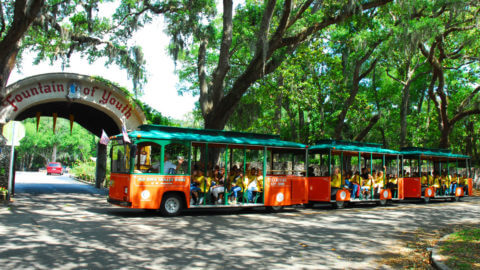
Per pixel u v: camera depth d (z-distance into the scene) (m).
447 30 25.47
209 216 13.02
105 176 24.52
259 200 14.88
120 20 19.61
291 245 8.52
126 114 19.70
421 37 20.59
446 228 11.58
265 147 14.93
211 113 19.30
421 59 32.56
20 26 13.70
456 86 36.75
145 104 21.20
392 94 36.06
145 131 12.99
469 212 16.31
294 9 20.83
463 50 29.91
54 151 76.00
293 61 25.86
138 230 9.70
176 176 12.77
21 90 17.44
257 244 8.51
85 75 18.42
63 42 18.34
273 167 15.83
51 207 13.66
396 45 21.47
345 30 24.52
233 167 15.03
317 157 17.59
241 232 9.95
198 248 7.92
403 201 22.27
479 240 8.94
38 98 17.77
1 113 16.89
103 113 21.48
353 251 8.12
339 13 18.38
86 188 23.94
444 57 28.16
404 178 21.84
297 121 35.50
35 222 10.28
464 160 26.06
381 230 10.93
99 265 6.39
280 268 6.63
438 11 24.89
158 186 12.41
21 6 13.26
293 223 11.84
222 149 16.67
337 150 17.16
